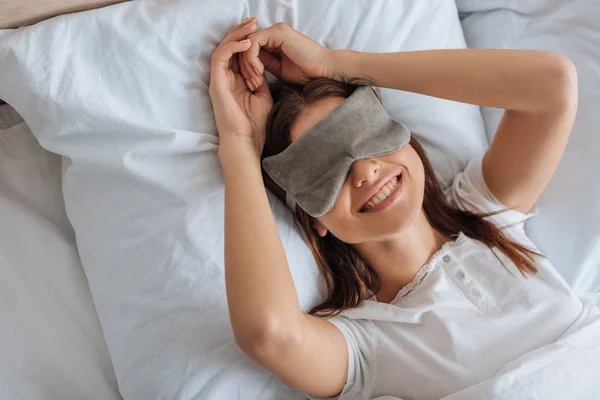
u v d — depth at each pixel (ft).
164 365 2.72
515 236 3.09
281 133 2.74
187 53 2.79
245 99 2.85
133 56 2.70
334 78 2.85
